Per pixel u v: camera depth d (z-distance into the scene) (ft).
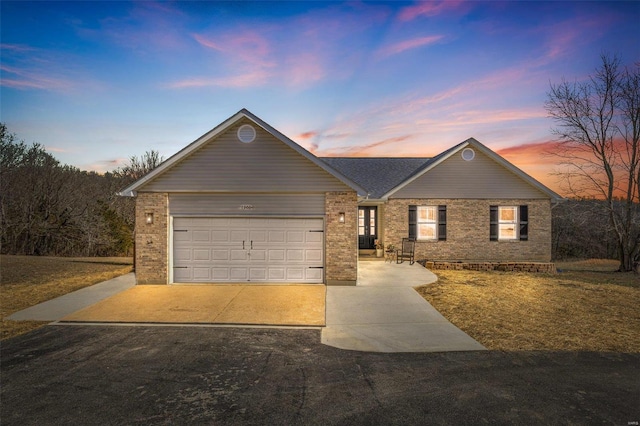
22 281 42.39
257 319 28.40
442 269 53.72
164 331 25.71
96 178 111.24
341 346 22.80
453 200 58.23
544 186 57.72
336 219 39.83
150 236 40.06
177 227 40.55
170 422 14.15
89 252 91.04
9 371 18.85
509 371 18.70
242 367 19.51
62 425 13.96
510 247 58.29
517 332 25.30
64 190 93.35
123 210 99.25
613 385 17.02
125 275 45.01
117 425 13.94
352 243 39.73
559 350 21.76
